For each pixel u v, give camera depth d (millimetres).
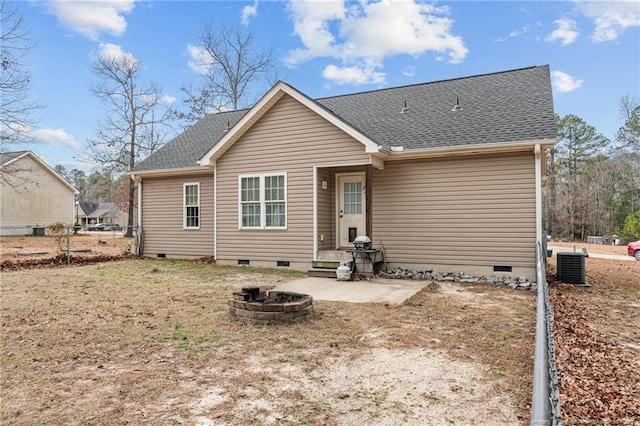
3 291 8188
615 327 5938
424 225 10492
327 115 10516
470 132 10203
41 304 6949
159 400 3311
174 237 14695
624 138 31734
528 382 3689
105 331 5336
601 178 35781
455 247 10141
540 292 4176
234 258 12219
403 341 4926
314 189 10922
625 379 3979
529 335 5199
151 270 11469
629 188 33531
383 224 10953
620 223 32812
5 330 5359
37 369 4016
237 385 3621
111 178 36062
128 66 30062
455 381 3723
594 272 12352
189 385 3619
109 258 14375
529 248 9383
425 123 11438
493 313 6426
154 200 15148
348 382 3703
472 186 9984
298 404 3248
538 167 9312
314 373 3916
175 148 15914
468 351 4562
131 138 30531
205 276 10312
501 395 3416
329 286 8836
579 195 36781
